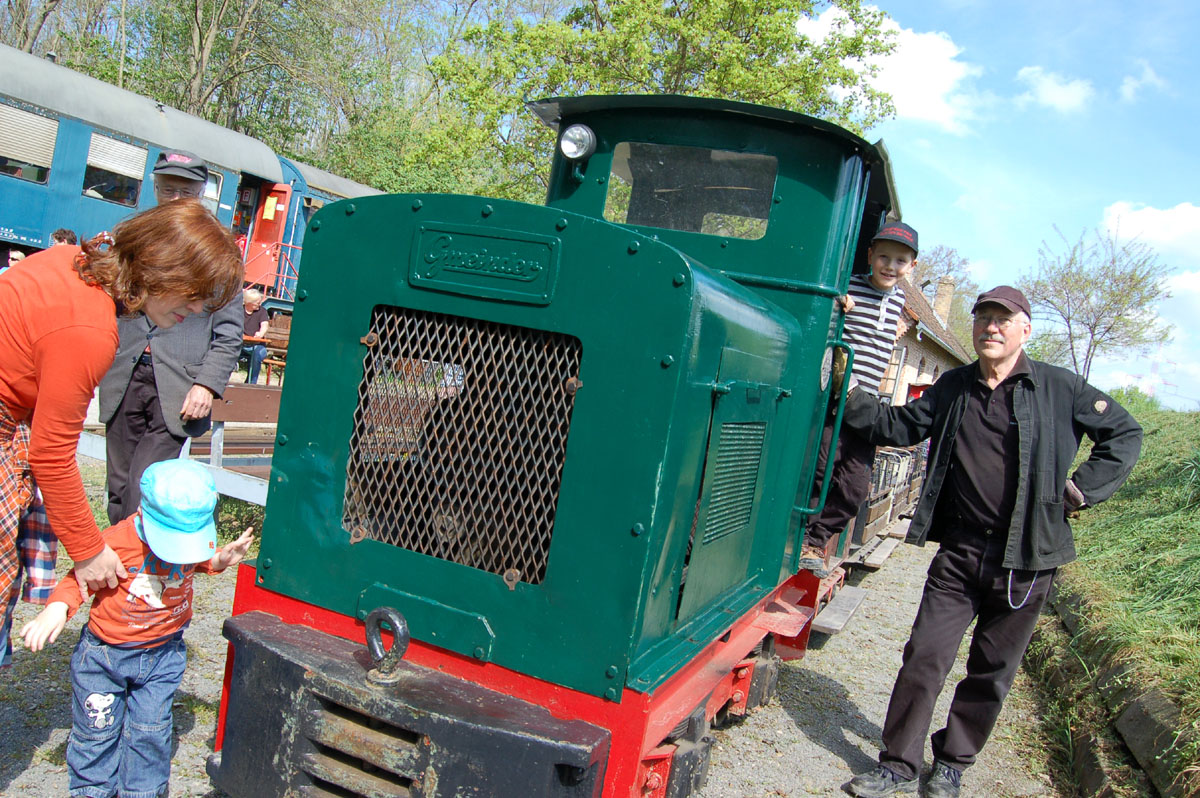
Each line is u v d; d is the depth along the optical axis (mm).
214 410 4715
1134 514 7207
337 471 2379
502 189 15789
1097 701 4191
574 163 3457
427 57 27703
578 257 2123
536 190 15805
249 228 15875
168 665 2422
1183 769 3102
